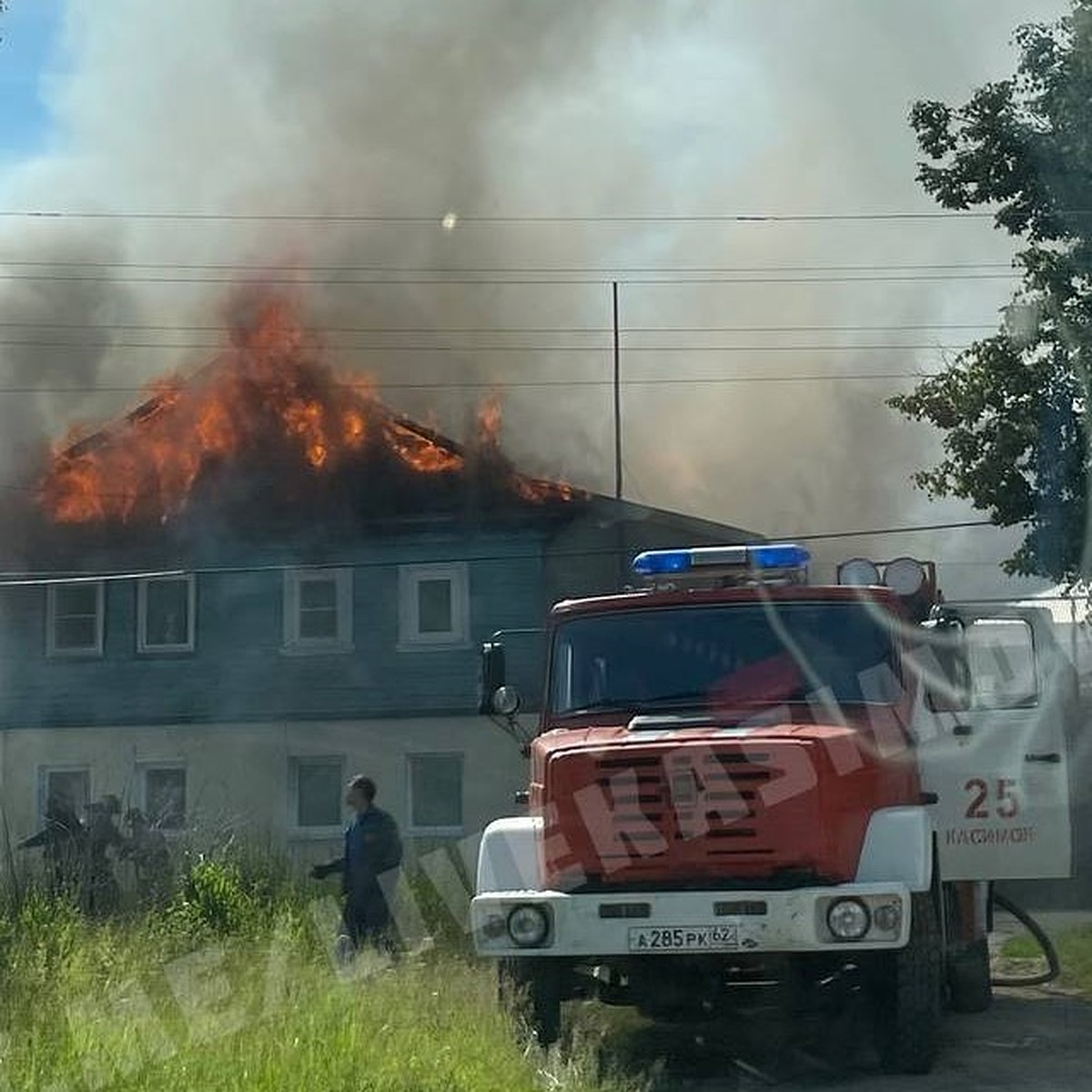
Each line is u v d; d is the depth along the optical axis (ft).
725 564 31.42
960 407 58.90
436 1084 22.95
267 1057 23.57
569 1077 24.81
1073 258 55.77
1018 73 56.90
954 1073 26.99
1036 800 32.83
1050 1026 32.14
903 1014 26.50
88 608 98.37
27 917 35.73
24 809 96.73
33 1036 24.39
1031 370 57.72
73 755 96.99
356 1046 24.13
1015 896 49.32
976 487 58.59
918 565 32.63
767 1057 28.84
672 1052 29.43
